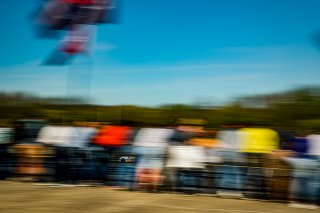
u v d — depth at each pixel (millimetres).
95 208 7891
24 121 11312
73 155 10438
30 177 10648
